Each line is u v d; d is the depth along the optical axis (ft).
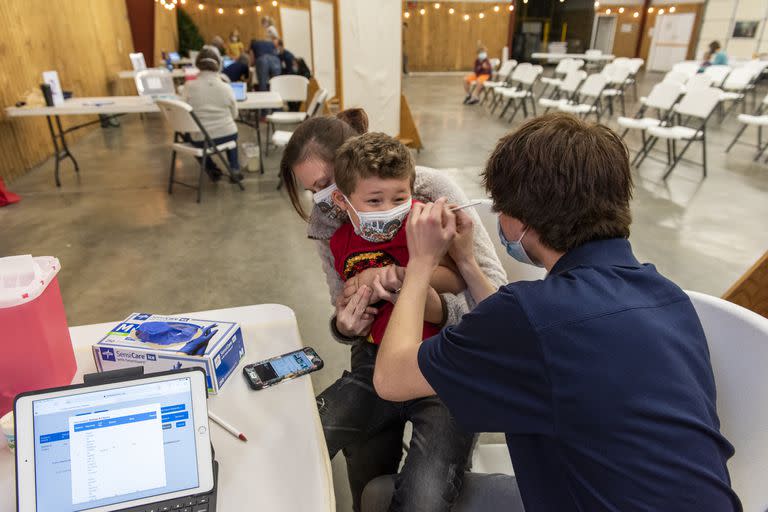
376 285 3.67
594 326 2.17
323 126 4.08
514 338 2.25
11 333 3.01
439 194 4.22
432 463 3.62
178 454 2.71
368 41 17.10
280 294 10.07
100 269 11.07
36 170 18.19
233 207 14.66
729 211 14.43
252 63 31.48
